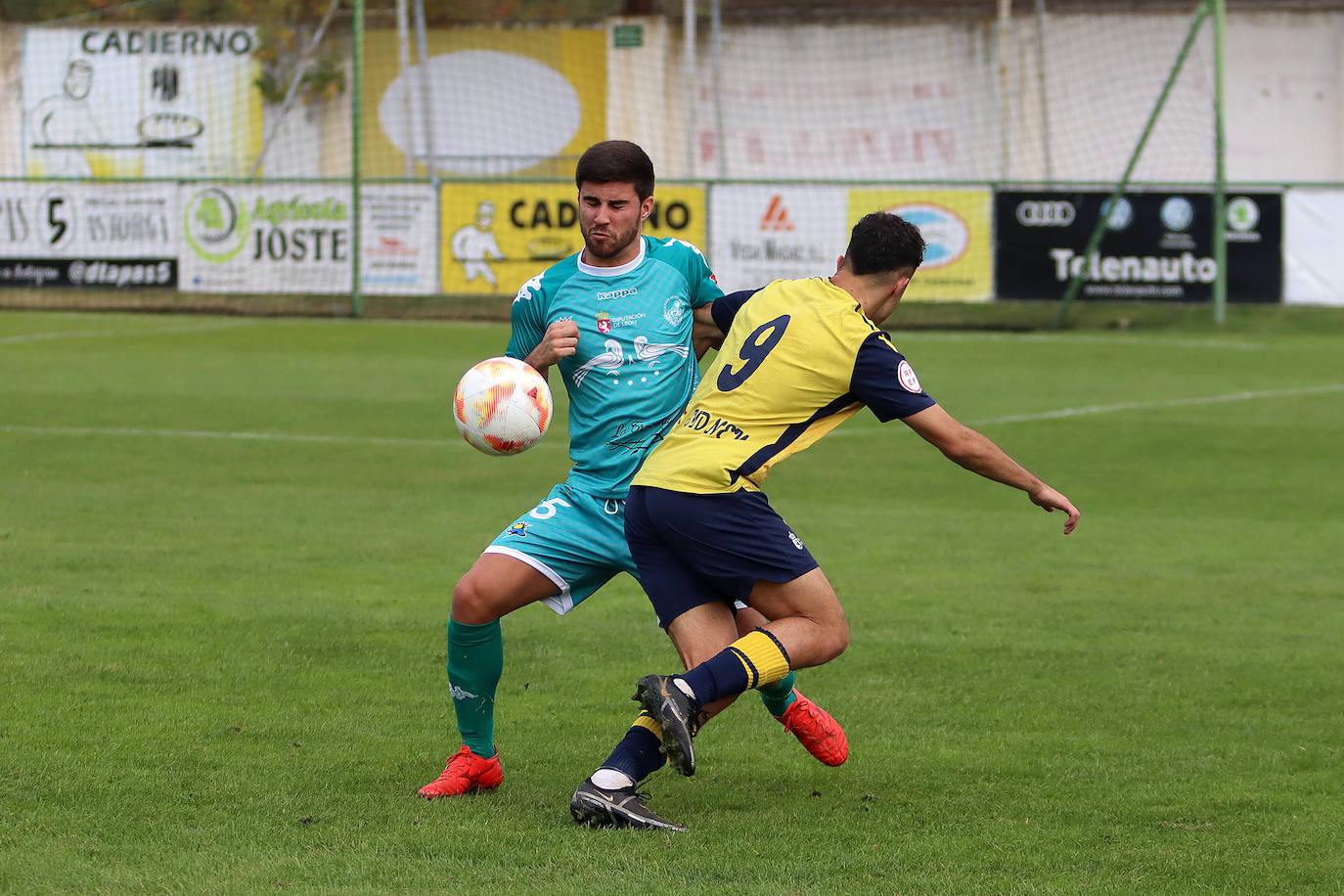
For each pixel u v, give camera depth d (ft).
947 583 66.49
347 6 241.55
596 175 38.70
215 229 201.26
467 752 39.04
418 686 49.57
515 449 39.70
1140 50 237.04
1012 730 45.60
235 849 34.04
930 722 46.42
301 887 31.58
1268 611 61.62
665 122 241.76
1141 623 59.52
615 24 240.32
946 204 192.95
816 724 39.14
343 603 61.05
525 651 54.60
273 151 244.83
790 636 35.27
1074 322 195.52
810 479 93.15
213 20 241.96
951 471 96.12
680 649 36.86
